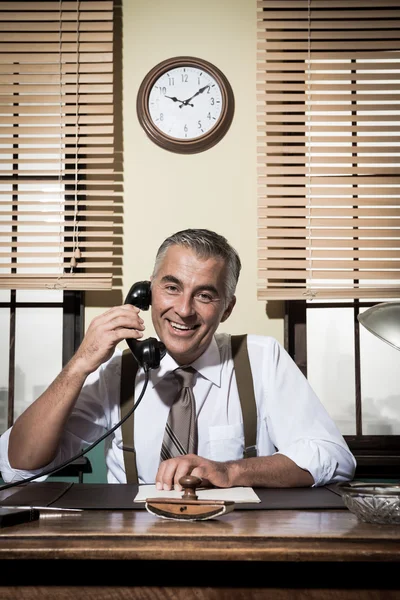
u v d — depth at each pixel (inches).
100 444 96.7
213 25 107.0
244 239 104.4
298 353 104.1
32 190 105.1
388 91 105.5
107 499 49.6
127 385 68.5
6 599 34.8
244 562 34.9
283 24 104.6
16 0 104.8
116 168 105.0
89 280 100.4
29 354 105.1
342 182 103.1
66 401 60.1
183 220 104.6
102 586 34.9
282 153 106.0
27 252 101.5
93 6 104.1
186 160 105.3
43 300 105.8
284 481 55.9
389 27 104.7
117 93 106.1
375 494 41.6
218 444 67.3
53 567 34.9
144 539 35.9
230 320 103.0
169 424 64.7
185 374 66.9
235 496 48.8
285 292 100.2
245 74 106.6
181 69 105.5
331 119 103.6
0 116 103.2
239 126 105.8
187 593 34.9
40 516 42.9
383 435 104.3
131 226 104.3
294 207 103.9
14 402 104.7
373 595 34.9
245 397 69.1
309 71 106.9
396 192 103.1
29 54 104.0
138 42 106.7
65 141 103.3
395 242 102.6
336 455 60.4
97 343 60.1
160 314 63.8
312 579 34.9
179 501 41.9
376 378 105.6
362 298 100.5
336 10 105.9
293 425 66.7
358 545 35.1
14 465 60.9
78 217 103.7
